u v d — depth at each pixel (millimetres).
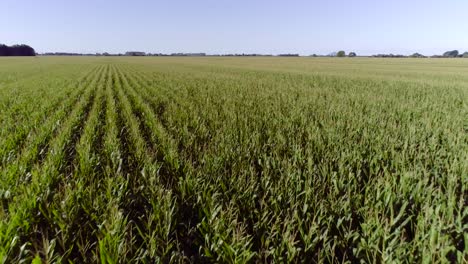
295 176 4867
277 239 3443
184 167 5445
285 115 10945
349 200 4008
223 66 68312
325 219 3826
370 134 7930
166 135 8086
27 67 58594
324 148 6797
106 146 7016
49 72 42594
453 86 22984
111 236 3264
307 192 4227
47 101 13898
